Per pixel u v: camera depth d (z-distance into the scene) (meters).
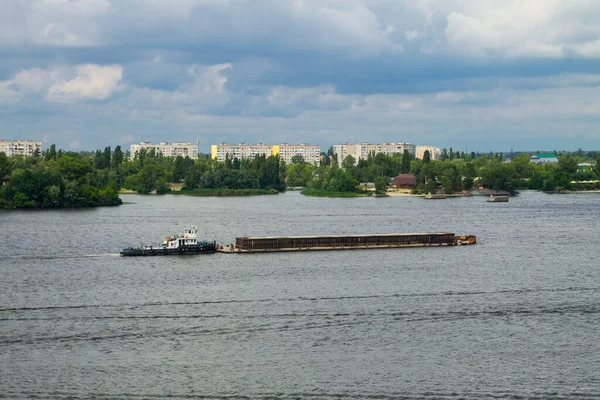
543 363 177.25
